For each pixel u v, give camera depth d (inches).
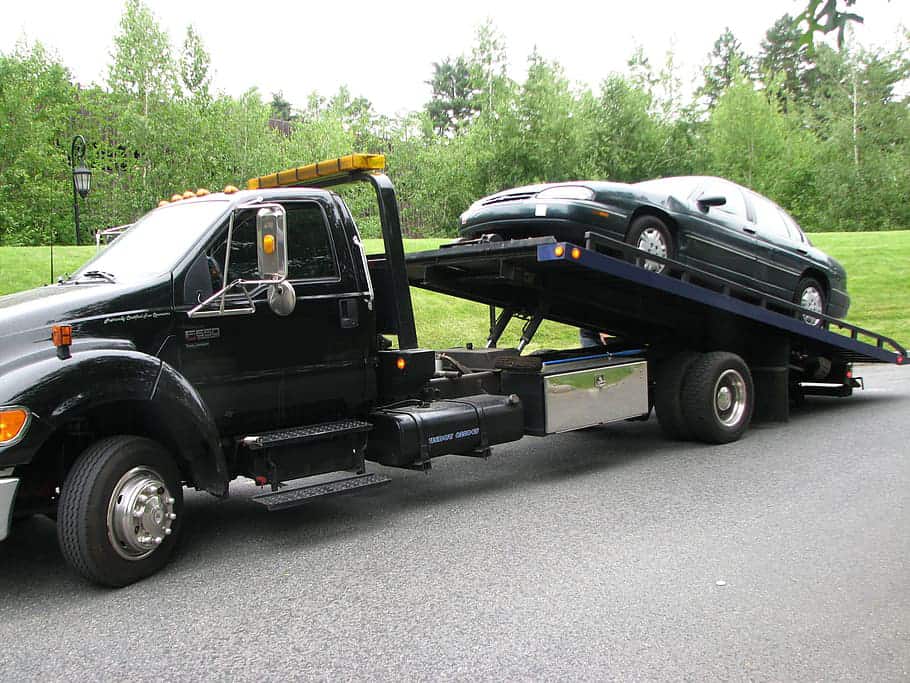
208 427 189.3
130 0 1395.2
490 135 1552.7
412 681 132.7
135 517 178.1
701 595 166.2
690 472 273.7
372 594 171.8
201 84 1437.0
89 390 169.3
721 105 1705.2
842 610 157.8
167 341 192.7
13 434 159.8
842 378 408.5
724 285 316.5
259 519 233.0
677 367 315.6
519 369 267.6
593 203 288.7
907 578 173.9
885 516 218.4
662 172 1643.7
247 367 207.6
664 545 197.9
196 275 198.2
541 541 203.9
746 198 364.2
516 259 269.4
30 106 1311.5
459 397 265.1
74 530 172.2
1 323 169.2
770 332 351.9
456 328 622.8
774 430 346.3
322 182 258.4
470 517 227.8
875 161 1656.0
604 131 1612.9
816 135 1790.1
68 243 1364.4
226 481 195.8
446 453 240.7
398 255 240.4
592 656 140.1
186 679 135.6
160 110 1402.6
